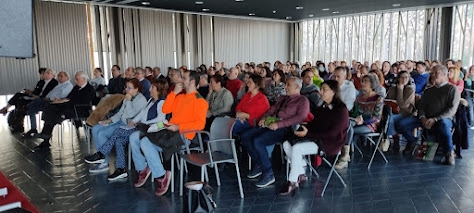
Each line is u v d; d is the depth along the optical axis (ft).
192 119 10.82
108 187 11.50
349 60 38.96
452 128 13.60
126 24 32.55
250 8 33.32
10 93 27.61
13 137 18.52
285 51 45.50
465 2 29.22
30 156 15.07
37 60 28.50
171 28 35.53
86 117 16.65
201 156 10.55
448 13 31.01
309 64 27.30
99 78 23.54
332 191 10.87
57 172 12.99
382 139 13.28
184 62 36.70
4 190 10.13
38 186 11.62
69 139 18.02
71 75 30.19
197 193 9.11
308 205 9.90
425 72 19.52
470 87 21.12
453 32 30.96
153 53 34.40
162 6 32.22
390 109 13.01
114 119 13.12
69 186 11.60
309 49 43.52
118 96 14.93
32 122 18.62
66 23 29.63
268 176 11.38
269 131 11.64
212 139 11.12
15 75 27.71
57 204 10.19
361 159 14.06
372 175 12.20
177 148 10.59
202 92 16.67
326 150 10.57
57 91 18.47
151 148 10.65
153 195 10.80
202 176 9.86
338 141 10.53
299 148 10.57
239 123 12.54
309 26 43.29
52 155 15.19
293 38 45.27
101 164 13.10
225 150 10.77
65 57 29.78
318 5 31.22
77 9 30.09
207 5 31.50
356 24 38.06
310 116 11.96
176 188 11.32
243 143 11.95
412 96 14.67
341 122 10.47
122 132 12.33
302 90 14.79
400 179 11.76
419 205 9.74
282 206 9.86
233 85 17.83
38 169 13.34
